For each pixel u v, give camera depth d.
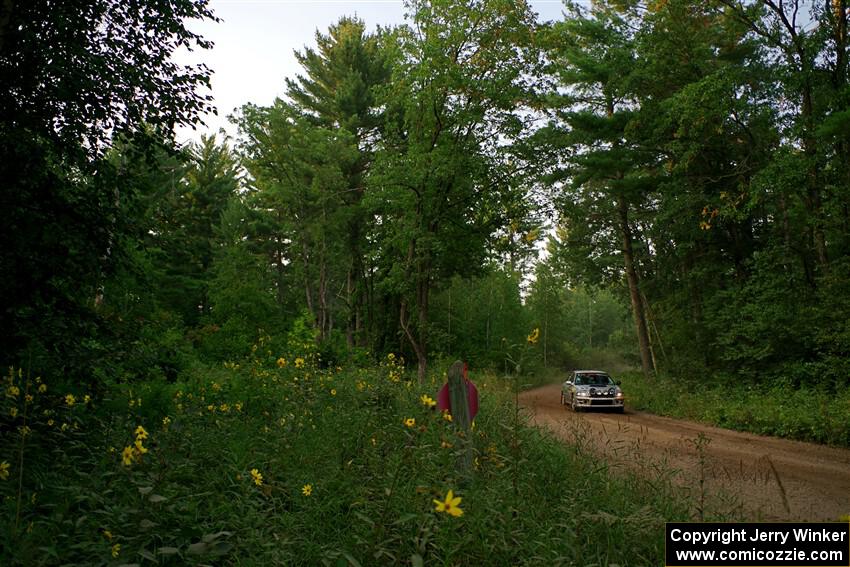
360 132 37.25
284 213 41.66
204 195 49.50
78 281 7.55
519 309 47.41
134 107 7.97
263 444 6.00
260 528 3.95
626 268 29.31
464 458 5.27
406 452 4.54
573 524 4.16
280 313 23.08
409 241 22.41
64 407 6.02
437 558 3.57
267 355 13.84
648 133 23.36
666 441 12.02
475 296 47.16
